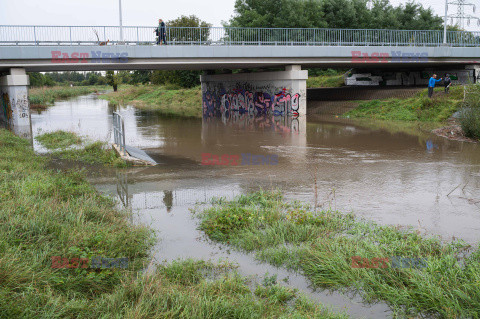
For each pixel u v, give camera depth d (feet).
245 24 182.39
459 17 153.58
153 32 87.56
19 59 78.43
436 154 46.60
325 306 15.12
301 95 99.96
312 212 25.34
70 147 53.11
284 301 15.51
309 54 94.38
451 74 121.60
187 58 89.15
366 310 14.92
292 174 37.04
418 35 106.73
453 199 28.32
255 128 78.23
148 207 27.09
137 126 85.20
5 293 12.98
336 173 37.27
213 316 13.56
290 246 20.52
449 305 14.30
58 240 18.26
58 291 14.44
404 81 141.38
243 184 33.40
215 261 18.89
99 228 20.44
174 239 21.57
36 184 27.20
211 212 25.08
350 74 149.79
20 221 19.12
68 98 248.73
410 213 25.27
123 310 13.57
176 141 61.00
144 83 284.61
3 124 87.10
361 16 188.75
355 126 77.36
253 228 22.29
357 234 21.27
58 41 80.79
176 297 14.23
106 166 41.22
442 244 19.94
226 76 129.80
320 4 183.42
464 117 58.65
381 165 40.83
